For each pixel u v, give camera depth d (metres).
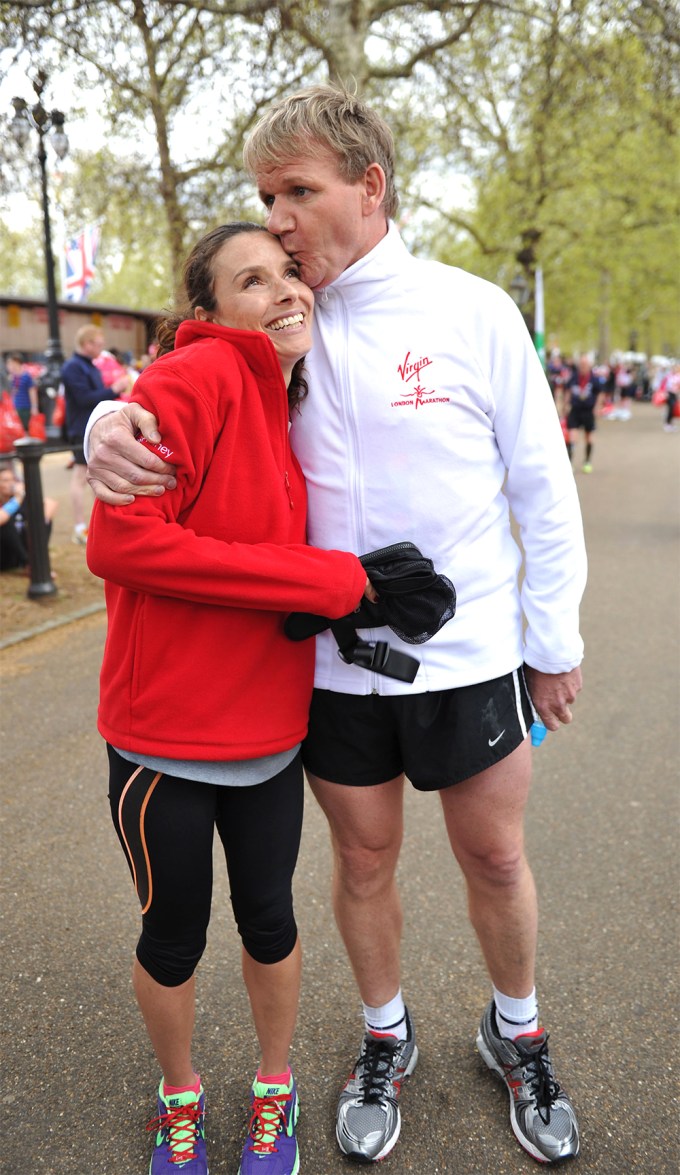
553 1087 1.85
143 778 1.59
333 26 9.34
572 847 2.92
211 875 1.65
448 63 11.55
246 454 1.53
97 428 1.47
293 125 1.50
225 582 1.47
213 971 2.35
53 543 7.59
